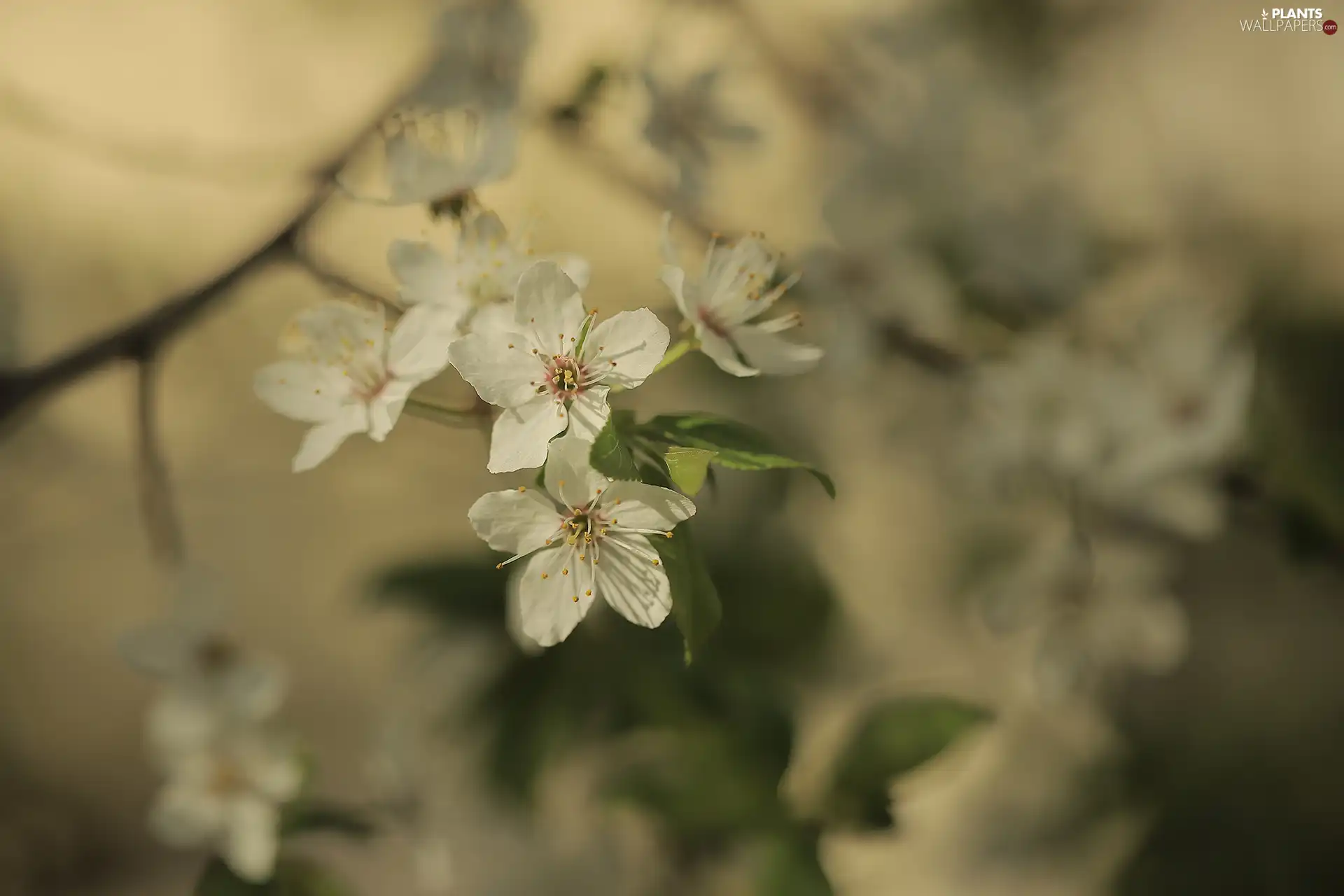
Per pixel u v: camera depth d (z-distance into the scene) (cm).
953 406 58
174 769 47
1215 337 50
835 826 45
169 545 46
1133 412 50
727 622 51
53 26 84
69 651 90
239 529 86
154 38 83
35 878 87
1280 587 62
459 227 43
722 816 45
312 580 87
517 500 41
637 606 40
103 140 73
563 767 51
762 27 61
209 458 85
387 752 50
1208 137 72
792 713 46
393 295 43
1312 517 50
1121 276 56
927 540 69
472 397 42
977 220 52
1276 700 59
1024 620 52
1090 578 52
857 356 51
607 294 71
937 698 45
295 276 83
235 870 46
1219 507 50
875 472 67
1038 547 53
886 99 55
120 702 92
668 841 48
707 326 42
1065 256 52
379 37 81
